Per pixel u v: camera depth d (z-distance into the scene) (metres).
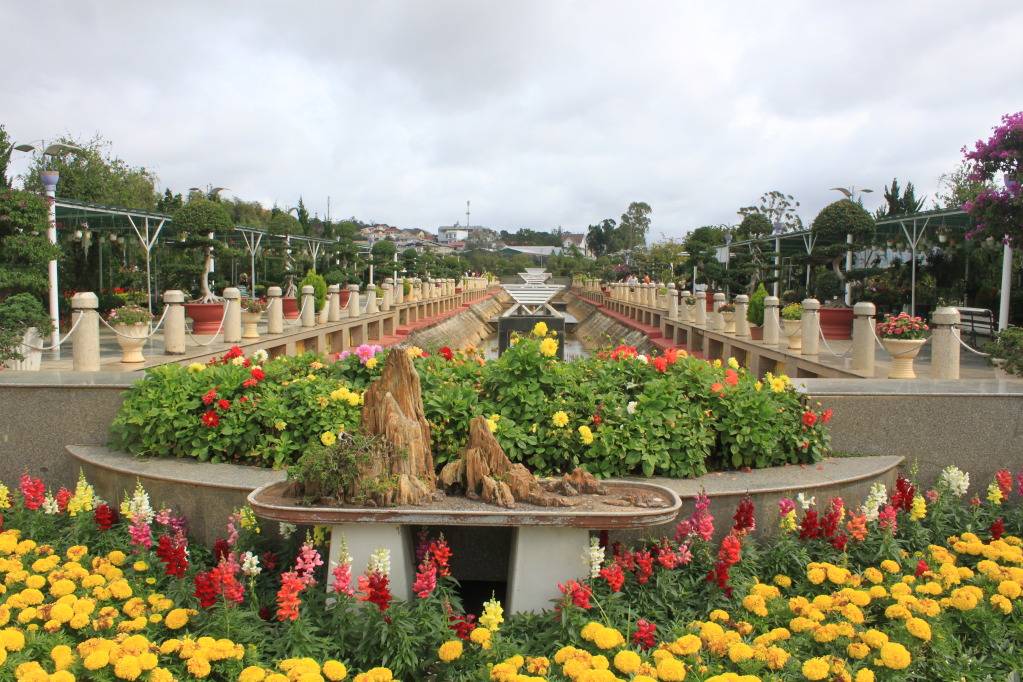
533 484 3.96
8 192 9.59
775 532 4.54
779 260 21.45
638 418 4.86
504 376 5.16
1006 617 3.71
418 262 40.72
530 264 84.62
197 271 15.66
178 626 3.48
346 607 3.55
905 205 27.06
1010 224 10.66
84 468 5.21
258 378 5.26
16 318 7.81
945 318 7.23
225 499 4.55
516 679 2.93
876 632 3.26
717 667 3.17
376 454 3.92
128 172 26.95
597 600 3.62
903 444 5.53
